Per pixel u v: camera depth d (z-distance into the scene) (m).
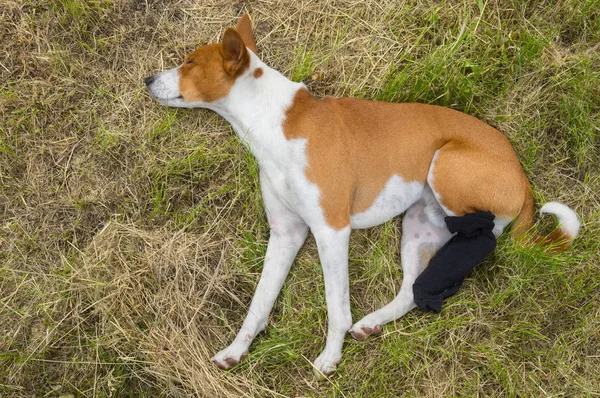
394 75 1.48
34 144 1.43
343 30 1.50
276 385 1.38
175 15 1.49
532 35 1.50
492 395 1.37
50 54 1.45
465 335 1.40
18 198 1.42
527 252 1.39
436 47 1.50
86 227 1.42
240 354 1.35
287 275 1.42
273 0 1.50
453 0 1.51
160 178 1.44
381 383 1.37
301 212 1.32
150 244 1.41
